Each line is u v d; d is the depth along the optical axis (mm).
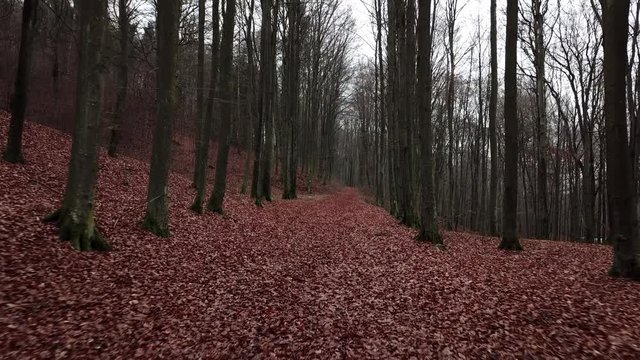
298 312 6742
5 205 8805
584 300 6688
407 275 8961
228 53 14328
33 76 25750
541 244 14305
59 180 12477
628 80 18141
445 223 27500
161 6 10086
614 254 8180
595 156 30422
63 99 25625
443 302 7074
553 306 6488
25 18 12391
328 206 26141
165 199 10383
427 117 12938
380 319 6461
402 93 18938
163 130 10219
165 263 8375
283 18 27766
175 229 11094
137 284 7035
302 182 43531
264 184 24375
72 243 7738
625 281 7695
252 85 26359
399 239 13672
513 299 6949
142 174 17484
